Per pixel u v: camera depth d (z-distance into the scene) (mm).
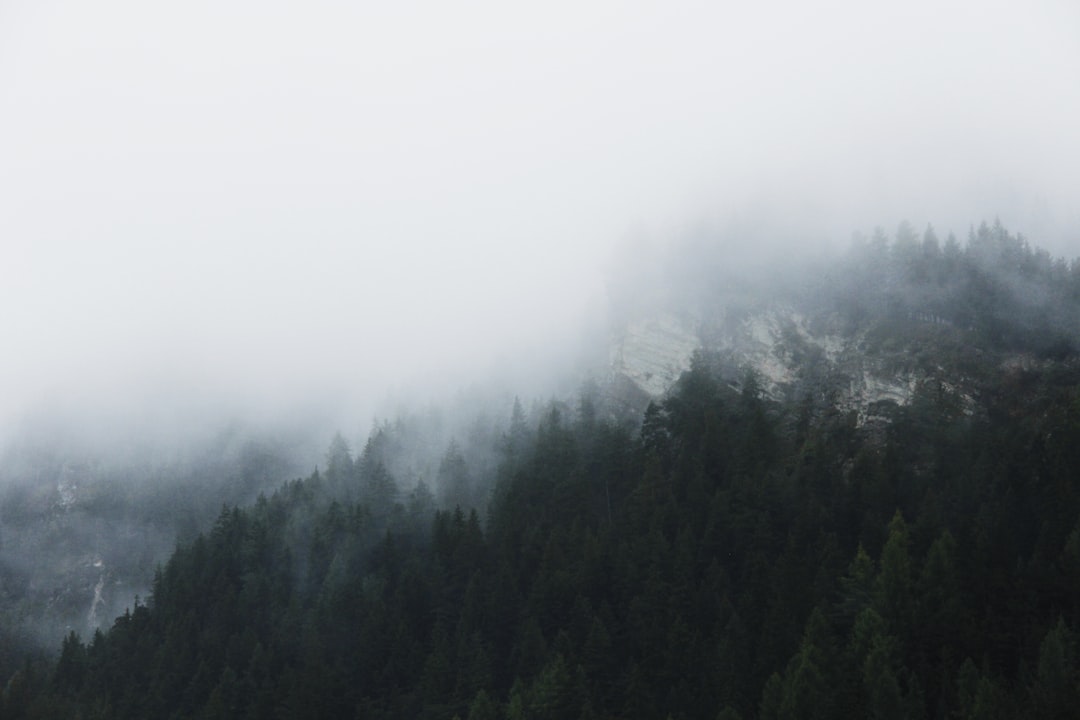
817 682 69250
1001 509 82750
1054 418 100312
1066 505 81375
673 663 80250
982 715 63312
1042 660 65938
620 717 77438
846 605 78125
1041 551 77000
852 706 68750
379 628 95500
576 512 104250
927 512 83875
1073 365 109000
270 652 97062
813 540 89688
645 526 97250
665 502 99688
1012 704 63938
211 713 92000
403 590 99062
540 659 85625
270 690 92062
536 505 108000
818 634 73375
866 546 86250
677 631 82125
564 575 92375
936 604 74562
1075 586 73625
